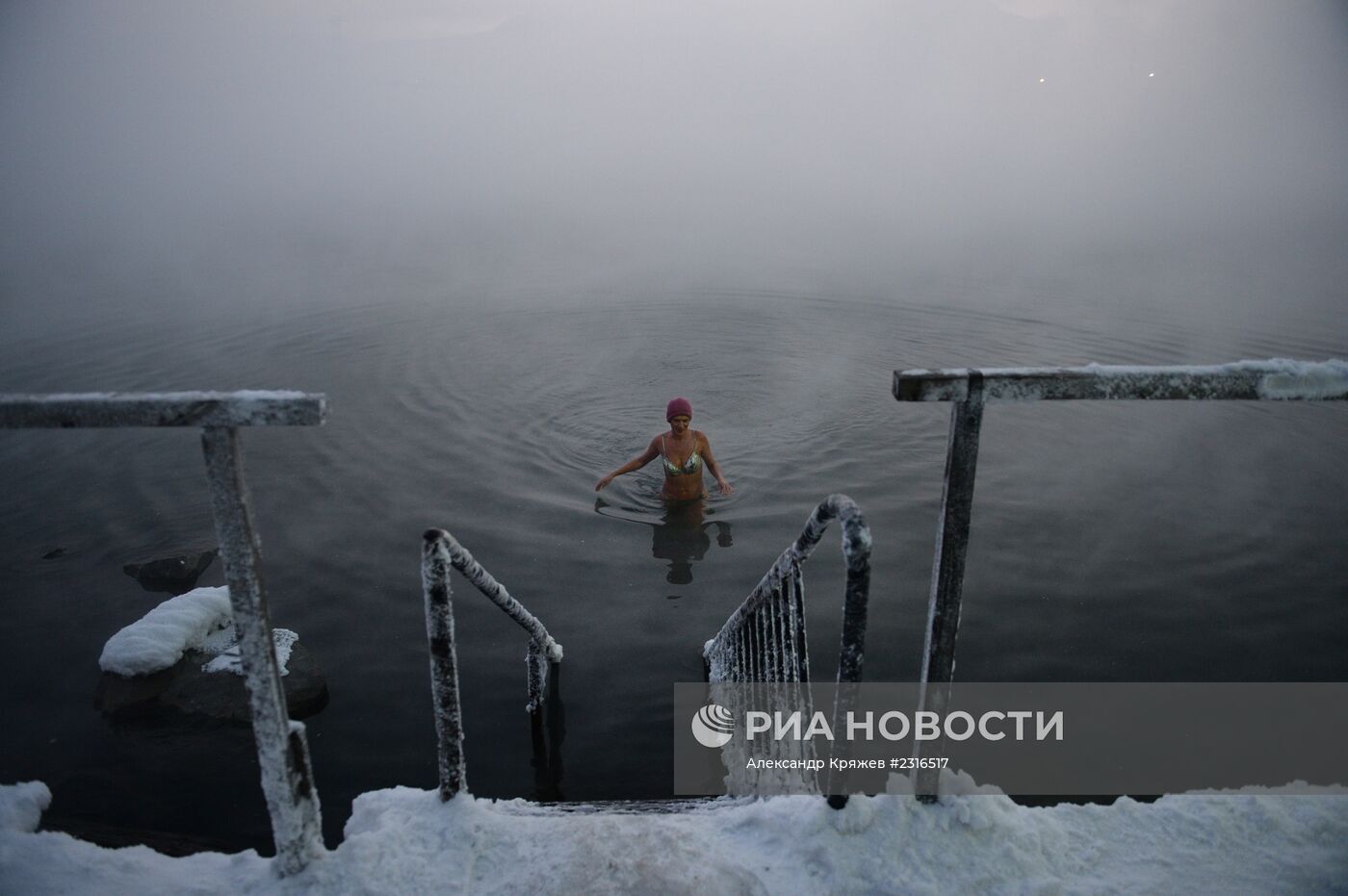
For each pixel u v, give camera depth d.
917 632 4.95
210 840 3.05
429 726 4.24
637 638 4.97
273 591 5.50
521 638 4.96
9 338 12.01
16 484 7.30
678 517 6.61
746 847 2.10
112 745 4.11
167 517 6.66
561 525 6.48
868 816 2.08
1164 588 5.44
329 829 3.54
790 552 2.25
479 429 8.62
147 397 1.63
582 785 3.83
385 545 6.13
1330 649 4.77
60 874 2.09
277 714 1.89
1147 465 7.47
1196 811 2.17
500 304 14.55
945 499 1.82
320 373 10.48
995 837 2.06
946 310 13.67
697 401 9.50
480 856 2.08
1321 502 6.66
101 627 5.16
